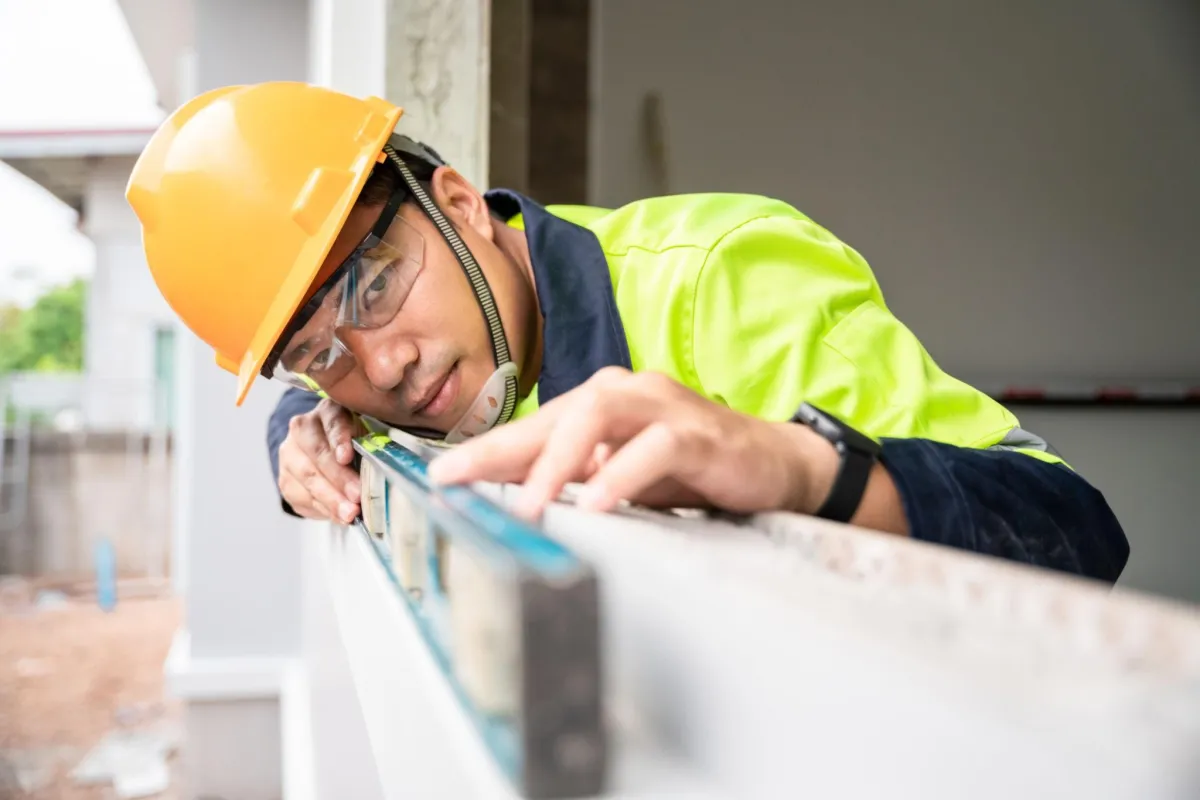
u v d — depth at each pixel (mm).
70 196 15539
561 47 4012
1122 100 4500
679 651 299
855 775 204
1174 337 4609
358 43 1880
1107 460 4562
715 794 265
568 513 477
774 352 1096
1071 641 195
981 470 745
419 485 537
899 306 4379
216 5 3664
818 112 4219
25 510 13195
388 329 1217
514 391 1332
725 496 606
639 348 1271
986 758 168
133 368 15398
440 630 417
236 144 1239
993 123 4387
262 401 3844
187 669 3775
